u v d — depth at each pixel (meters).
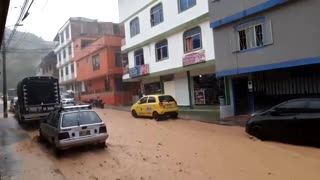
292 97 17.11
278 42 16.17
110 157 11.59
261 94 18.75
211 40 21.81
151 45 28.98
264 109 18.59
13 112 34.16
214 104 23.33
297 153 10.71
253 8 17.12
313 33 14.60
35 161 11.68
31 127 21.12
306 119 11.62
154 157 11.30
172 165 10.16
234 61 18.69
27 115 20.17
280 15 16.00
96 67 41.44
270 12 16.50
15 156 12.69
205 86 24.16
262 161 10.00
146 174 9.41
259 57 17.19
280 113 12.59
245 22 17.89
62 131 11.84
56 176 9.70
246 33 17.95
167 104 21.20
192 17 23.22
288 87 17.31
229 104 20.97
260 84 18.78
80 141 12.04
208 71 23.62
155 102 21.34
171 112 21.28
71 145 11.91
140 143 13.85
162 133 16.11
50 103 20.80
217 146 12.39
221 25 19.34
